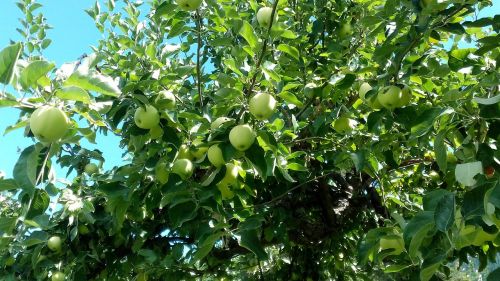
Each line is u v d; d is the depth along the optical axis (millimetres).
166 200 2783
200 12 3186
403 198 4539
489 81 2428
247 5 4332
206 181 2668
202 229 2918
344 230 5125
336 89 3594
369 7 4129
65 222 4180
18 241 3781
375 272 5180
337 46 3924
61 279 4070
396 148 3914
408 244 2090
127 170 3238
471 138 2543
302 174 4195
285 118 3816
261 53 2605
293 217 4715
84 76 2012
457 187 4055
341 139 3828
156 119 2797
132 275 4652
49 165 2523
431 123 2473
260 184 3807
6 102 1969
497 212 1932
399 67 2887
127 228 4117
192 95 3623
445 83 3807
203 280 5438
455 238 2051
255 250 2541
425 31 2727
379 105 3180
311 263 5277
